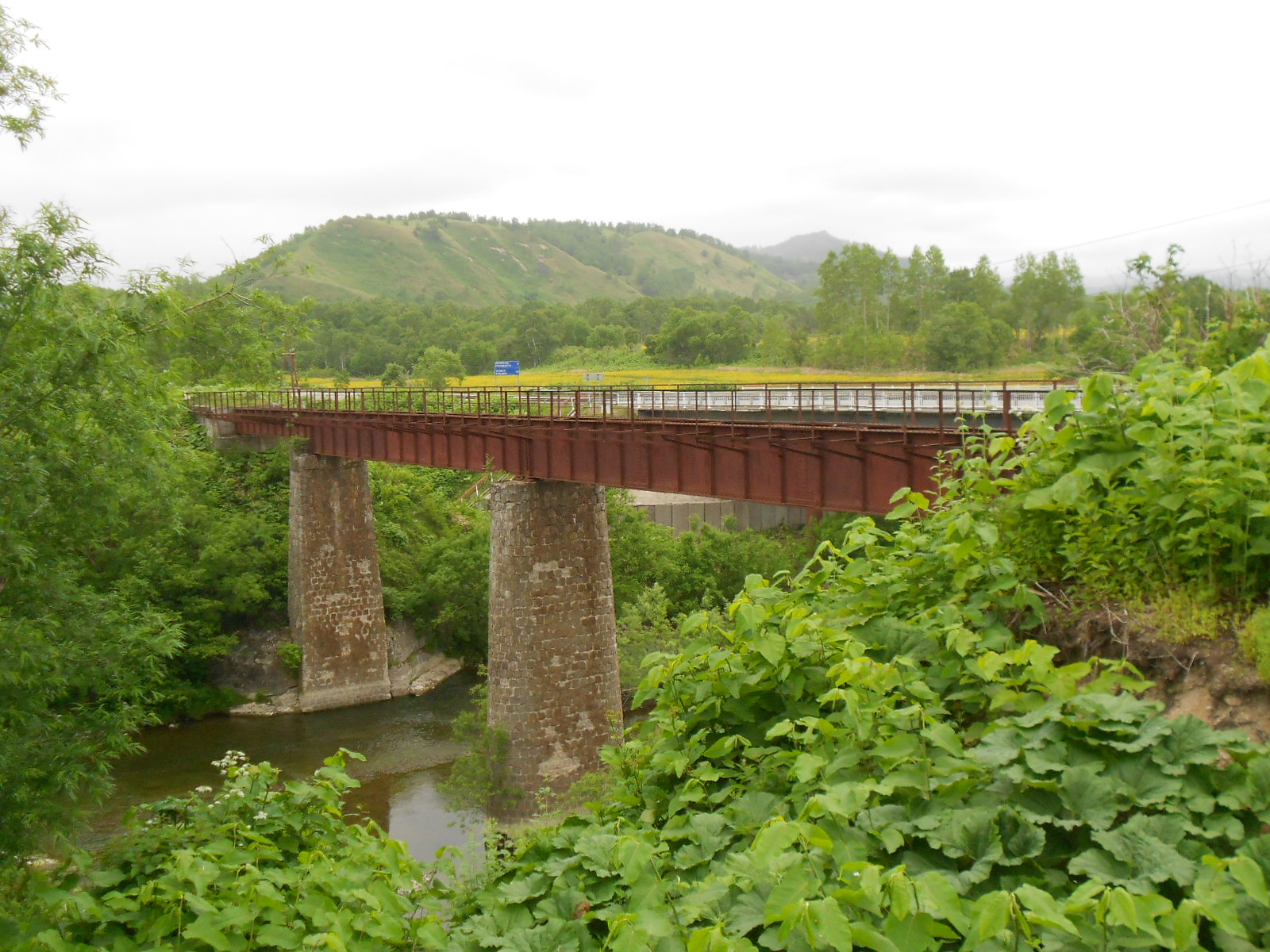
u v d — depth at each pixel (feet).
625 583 176.96
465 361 473.67
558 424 101.91
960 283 342.03
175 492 65.62
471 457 117.50
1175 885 15.61
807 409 129.08
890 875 15.58
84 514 54.24
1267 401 25.39
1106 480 26.17
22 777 49.14
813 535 210.38
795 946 15.80
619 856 19.65
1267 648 21.07
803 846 17.72
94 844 101.30
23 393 49.78
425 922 24.39
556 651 108.78
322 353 509.35
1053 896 15.89
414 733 146.92
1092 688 20.22
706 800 23.41
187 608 159.43
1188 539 24.53
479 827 107.86
